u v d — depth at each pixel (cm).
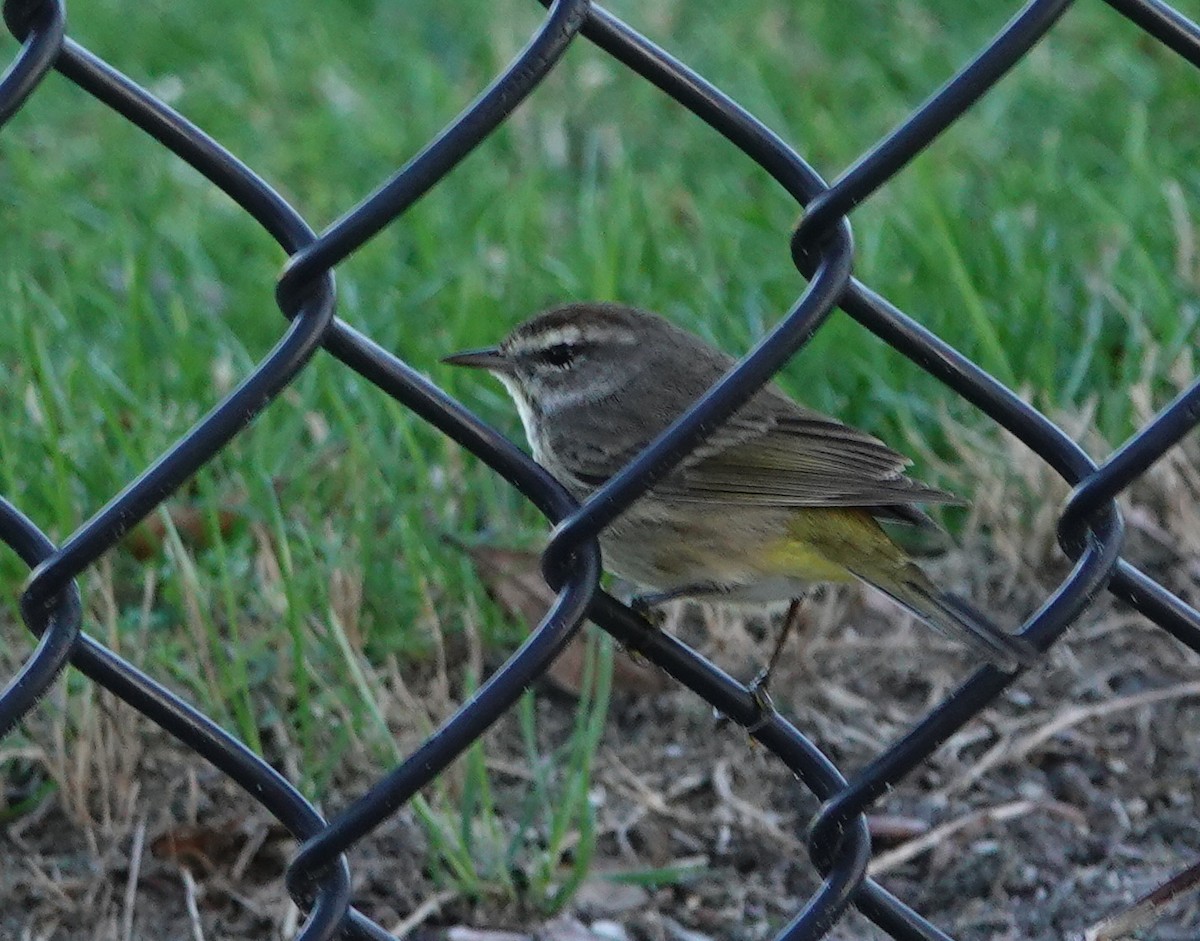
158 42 1738
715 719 995
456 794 942
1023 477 1100
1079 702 996
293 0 1830
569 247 1390
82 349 1168
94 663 505
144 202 1480
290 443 1125
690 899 893
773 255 1354
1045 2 525
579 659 1009
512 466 538
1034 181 1408
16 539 495
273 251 1383
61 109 1648
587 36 518
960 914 877
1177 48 565
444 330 1284
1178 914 863
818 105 1645
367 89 1655
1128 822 923
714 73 1695
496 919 877
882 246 1316
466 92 1691
